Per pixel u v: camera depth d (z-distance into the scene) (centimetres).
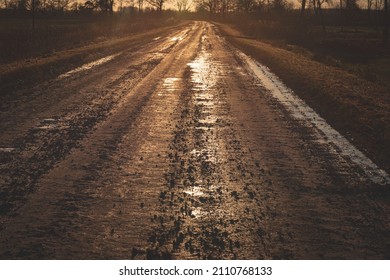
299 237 579
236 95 1591
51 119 1189
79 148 943
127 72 2144
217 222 616
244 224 612
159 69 2273
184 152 928
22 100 1440
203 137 1043
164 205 669
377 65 3669
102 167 830
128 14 13188
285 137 1058
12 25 6303
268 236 580
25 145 957
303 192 729
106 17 10138
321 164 870
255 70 2302
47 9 10188
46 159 870
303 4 6538
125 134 1058
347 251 548
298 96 1598
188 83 1839
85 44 3819
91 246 548
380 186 762
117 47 3575
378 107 1386
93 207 658
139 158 885
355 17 10375
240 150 948
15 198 685
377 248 557
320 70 2345
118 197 696
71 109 1316
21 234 573
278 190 735
